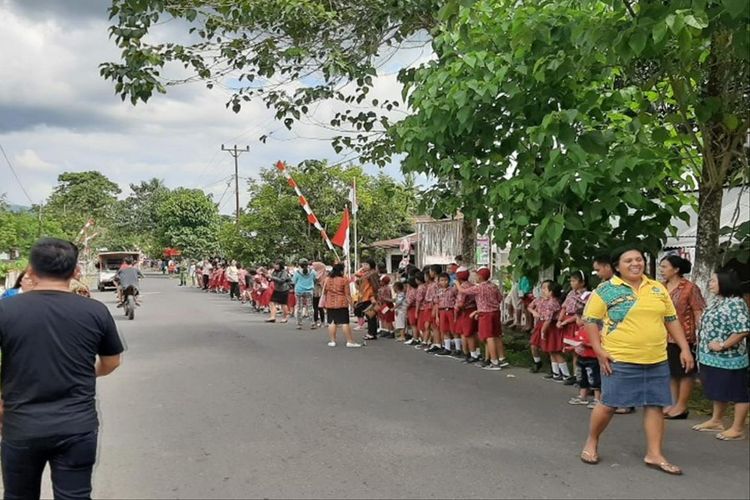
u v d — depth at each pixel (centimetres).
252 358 1268
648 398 597
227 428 753
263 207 3200
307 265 1855
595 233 965
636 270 606
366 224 3123
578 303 952
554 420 781
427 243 2322
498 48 984
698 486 557
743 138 922
